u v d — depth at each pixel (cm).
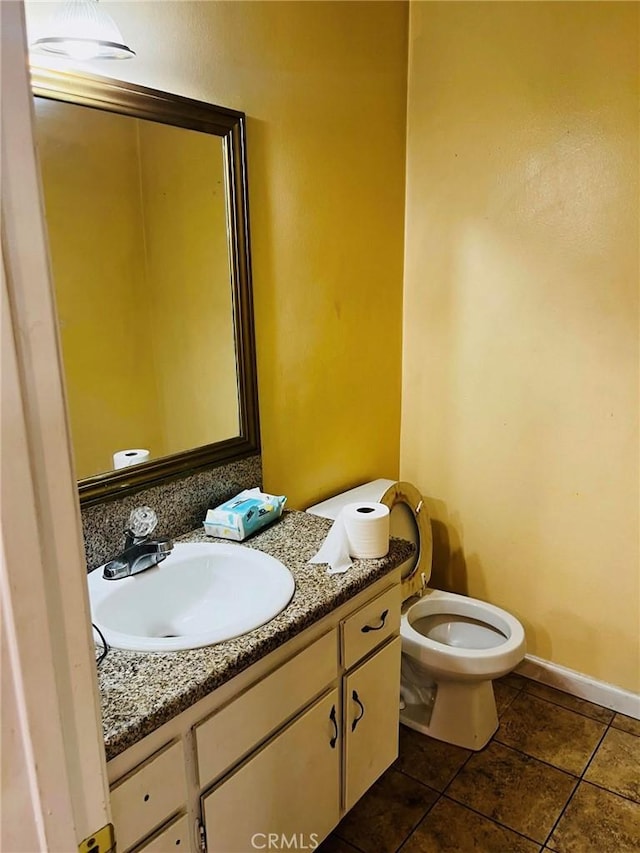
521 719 215
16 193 45
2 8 43
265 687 123
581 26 186
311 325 200
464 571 246
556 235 202
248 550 154
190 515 167
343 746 150
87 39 118
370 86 208
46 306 48
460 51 210
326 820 148
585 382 205
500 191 210
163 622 144
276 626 122
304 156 187
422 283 236
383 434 243
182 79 150
